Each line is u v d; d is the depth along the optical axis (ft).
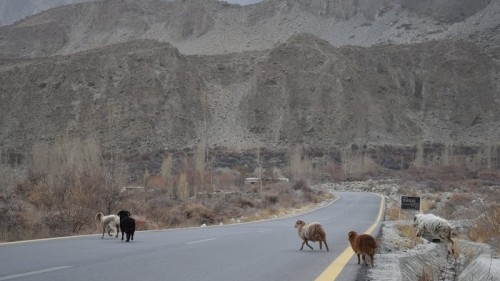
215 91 440.86
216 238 58.18
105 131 366.84
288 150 359.87
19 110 385.09
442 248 56.03
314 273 33.94
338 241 57.57
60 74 403.54
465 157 366.84
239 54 487.61
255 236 62.08
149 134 365.40
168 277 30.60
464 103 437.17
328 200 187.01
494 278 35.22
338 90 408.87
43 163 160.97
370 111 415.64
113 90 395.34
